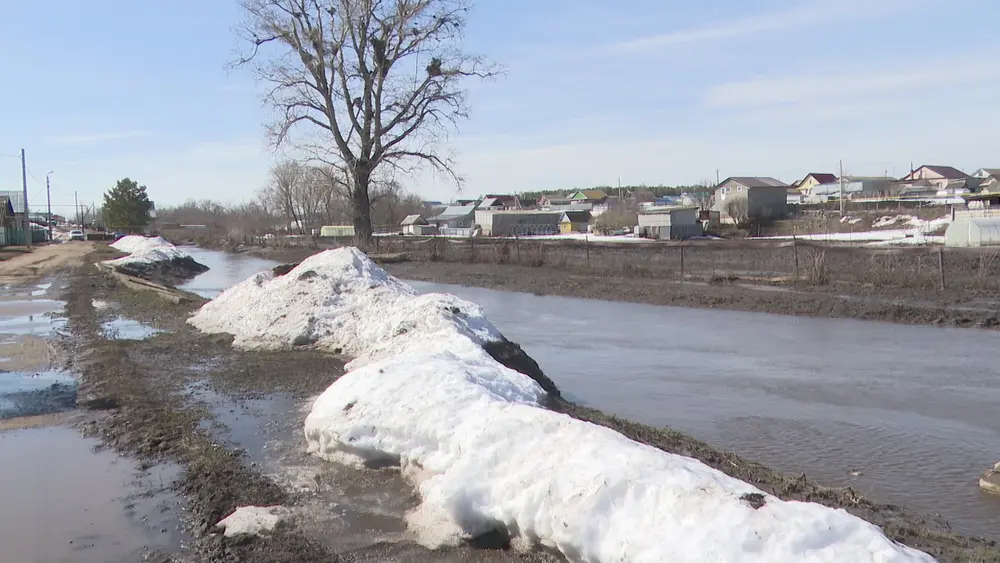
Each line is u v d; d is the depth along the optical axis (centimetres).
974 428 866
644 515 446
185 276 3319
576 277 2812
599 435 527
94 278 2822
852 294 2061
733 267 2927
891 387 1072
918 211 5912
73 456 726
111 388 981
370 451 664
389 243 4566
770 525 403
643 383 1111
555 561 485
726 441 820
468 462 552
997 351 1329
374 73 4053
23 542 538
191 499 612
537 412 585
